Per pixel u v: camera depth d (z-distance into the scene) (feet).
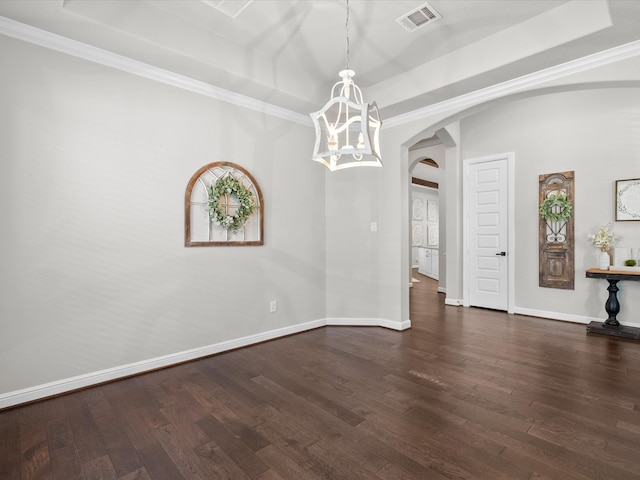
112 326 9.14
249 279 12.01
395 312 13.78
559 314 15.21
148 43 8.57
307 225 13.83
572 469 5.50
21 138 7.88
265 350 11.43
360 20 9.12
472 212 18.01
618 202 13.70
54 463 5.81
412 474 5.45
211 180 11.07
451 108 12.03
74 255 8.57
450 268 18.69
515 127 16.56
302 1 8.36
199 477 5.46
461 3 8.46
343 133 14.42
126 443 6.35
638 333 12.17
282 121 13.00
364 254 14.34
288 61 11.25
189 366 10.09
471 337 12.67
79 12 7.50
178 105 10.34
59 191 8.36
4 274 7.68
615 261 13.42
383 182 14.08
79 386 8.59
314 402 7.82
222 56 9.91
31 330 8.01
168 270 10.12
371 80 12.63
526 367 9.71
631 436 6.37
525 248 16.25
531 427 6.70
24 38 7.88
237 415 7.29
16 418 7.25
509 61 9.49
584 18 8.24
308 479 5.38
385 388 8.48
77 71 8.61
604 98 14.15
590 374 9.18
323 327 14.26
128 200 9.39
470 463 5.68
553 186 15.38
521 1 8.41
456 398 7.92
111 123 9.11
